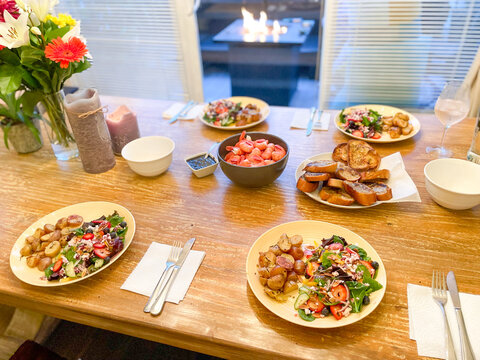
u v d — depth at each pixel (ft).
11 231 3.52
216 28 15.07
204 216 3.61
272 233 3.17
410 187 3.59
